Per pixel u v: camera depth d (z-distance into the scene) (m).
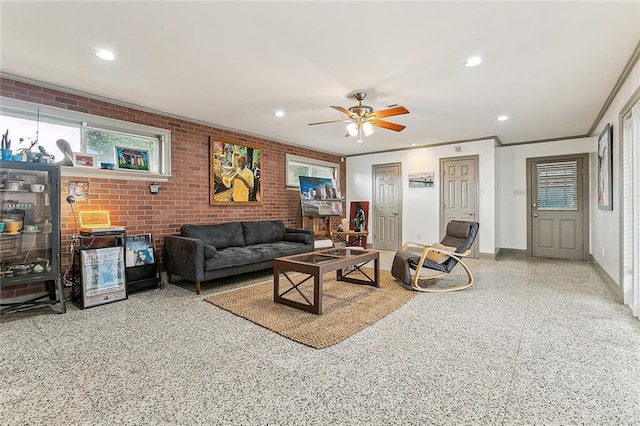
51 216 3.09
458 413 1.57
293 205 6.46
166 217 4.32
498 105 4.00
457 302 3.33
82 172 3.55
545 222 6.20
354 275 4.51
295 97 3.71
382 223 7.38
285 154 6.26
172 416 1.55
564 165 5.98
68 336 2.50
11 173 3.00
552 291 3.74
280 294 3.51
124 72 3.03
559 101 3.85
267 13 2.11
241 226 5.01
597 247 5.02
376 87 3.39
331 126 5.06
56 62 2.81
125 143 4.03
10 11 2.06
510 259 5.93
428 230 6.72
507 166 6.55
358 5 2.02
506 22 2.21
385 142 6.36
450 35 2.38
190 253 3.71
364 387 1.79
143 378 1.89
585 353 2.18
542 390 1.75
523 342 2.36
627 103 3.02
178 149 4.46
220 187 5.00
